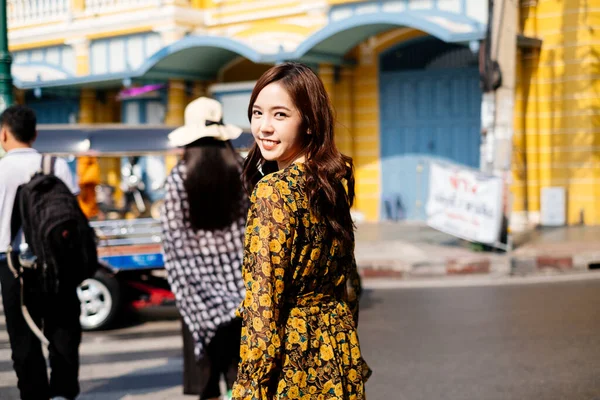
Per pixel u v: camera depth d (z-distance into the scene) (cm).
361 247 1270
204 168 436
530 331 738
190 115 449
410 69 1608
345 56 1644
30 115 503
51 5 1877
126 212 953
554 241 1266
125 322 855
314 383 260
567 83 1452
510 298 905
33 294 491
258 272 249
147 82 1730
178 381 620
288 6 1616
